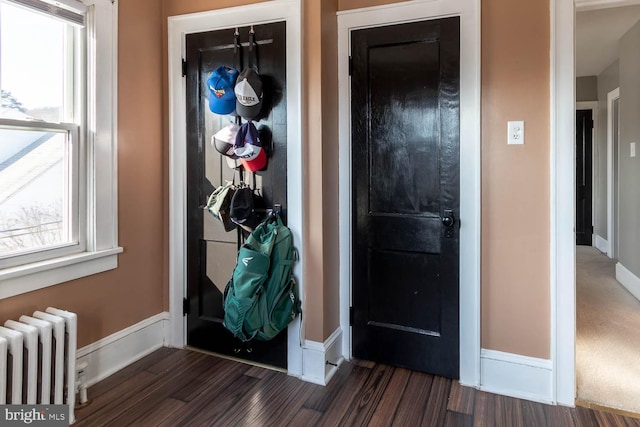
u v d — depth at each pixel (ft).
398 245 7.45
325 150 7.25
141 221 7.88
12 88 5.83
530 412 6.23
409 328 7.48
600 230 18.22
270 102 7.36
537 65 6.42
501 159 6.69
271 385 6.98
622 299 11.58
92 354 6.98
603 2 6.11
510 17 6.54
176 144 8.20
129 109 7.50
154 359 7.88
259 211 7.53
